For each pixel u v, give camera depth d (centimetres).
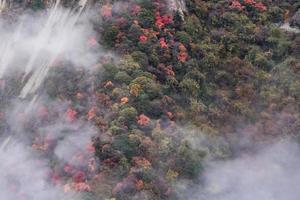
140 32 10475
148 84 9619
